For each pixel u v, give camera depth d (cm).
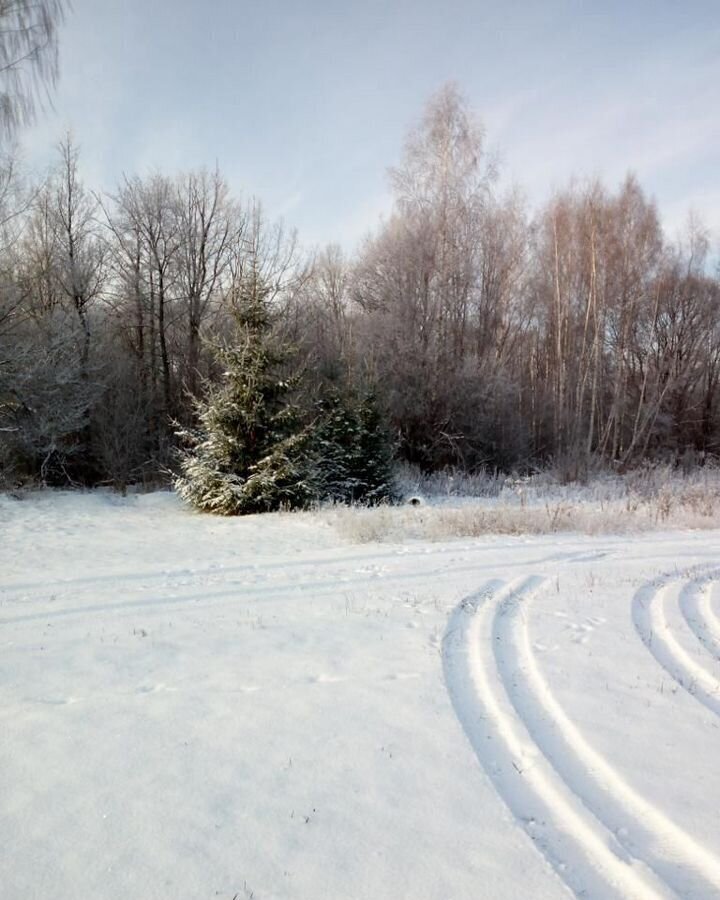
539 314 3366
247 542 1121
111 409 2225
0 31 601
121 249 2678
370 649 565
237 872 276
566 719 421
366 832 304
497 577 839
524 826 309
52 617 669
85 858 286
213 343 1658
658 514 1406
